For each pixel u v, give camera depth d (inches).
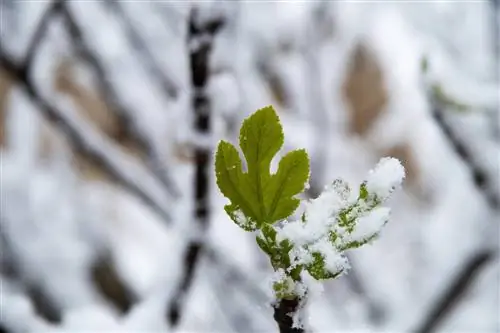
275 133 22.0
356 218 21.8
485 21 104.3
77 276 119.6
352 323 99.1
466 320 93.0
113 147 82.4
